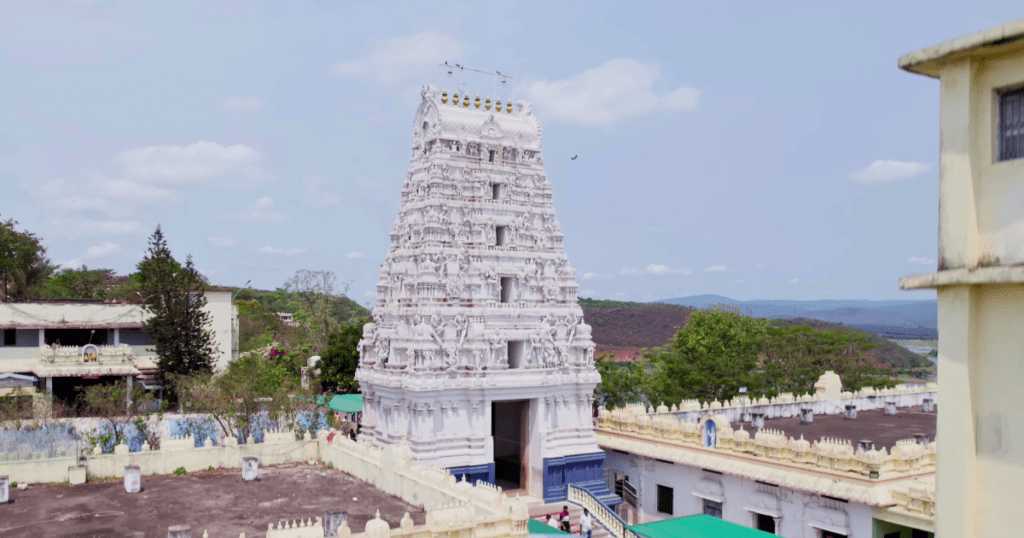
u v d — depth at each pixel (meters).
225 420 72.25
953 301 16.38
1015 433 15.54
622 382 93.44
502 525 36.59
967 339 16.11
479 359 60.94
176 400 90.31
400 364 62.25
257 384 74.44
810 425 66.94
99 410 71.88
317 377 107.25
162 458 47.34
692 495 59.72
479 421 60.97
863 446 50.44
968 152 16.06
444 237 63.00
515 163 67.06
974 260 16.03
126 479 43.03
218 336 102.44
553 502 62.59
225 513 39.47
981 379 16.14
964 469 16.05
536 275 65.81
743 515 55.41
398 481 43.41
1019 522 15.38
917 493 44.19
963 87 16.17
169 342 89.69
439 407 60.03
